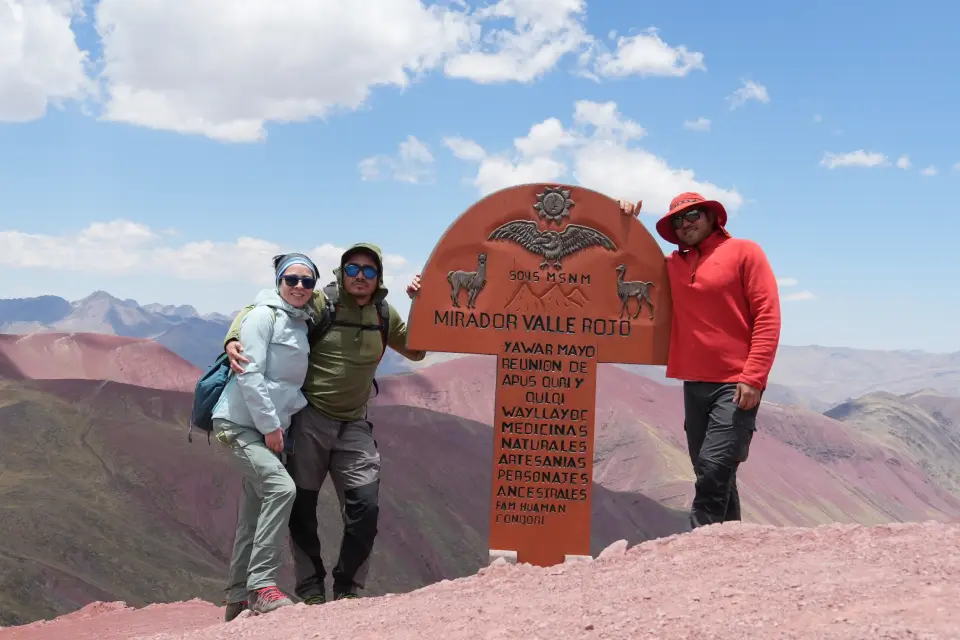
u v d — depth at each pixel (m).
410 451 106.75
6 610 47.50
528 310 6.05
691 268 5.54
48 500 68.06
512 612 3.68
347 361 5.38
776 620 2.96
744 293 5.32
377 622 3.91
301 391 5.38
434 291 6.04
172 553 66.00
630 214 6.05
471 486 104.44
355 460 5.46
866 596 3.11
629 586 3.85
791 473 186.50
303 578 5.49
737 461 5.26
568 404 6.04
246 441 5.07
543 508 6.04
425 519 89.12
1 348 165.75
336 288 5.44
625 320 6.05
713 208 5.48
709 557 4.16
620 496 122.38
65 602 51.66
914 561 3.54
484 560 85.12
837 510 176.75
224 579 63.69
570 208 6.06
